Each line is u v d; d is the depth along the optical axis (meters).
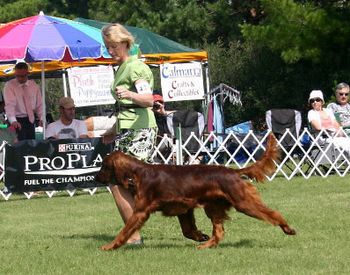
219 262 7.56
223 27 36.28
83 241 9.14
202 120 18.75
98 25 21.17
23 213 12.25
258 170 8.16
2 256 8.28
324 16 24.70
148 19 36.72
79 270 7.38
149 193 8.06
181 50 21.66
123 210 8.57
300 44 24.98
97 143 14.67
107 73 21.98
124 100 8.55
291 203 12.05
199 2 38.16
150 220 10.83
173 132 18.45
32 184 14.37
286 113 17.33
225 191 8.05
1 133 15.72
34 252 8.45
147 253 8.12
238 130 21.11
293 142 16.80
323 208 11.32
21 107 15.57
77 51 14.20
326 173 16.92
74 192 14.87
